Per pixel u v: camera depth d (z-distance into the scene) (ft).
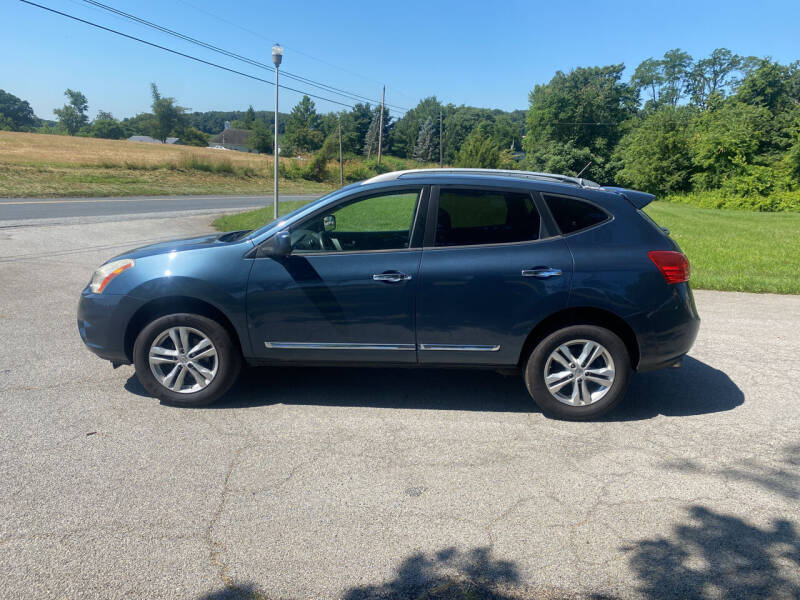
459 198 14.24
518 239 14.08
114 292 14.35
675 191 211.00
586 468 11.88
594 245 14.01
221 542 9.26
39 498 10.36
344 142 339.57
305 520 9.92
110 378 16.42
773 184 179.93
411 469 11.74
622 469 11.85
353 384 16.53
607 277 13.76
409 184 14.40
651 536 9.59
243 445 12.64
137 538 9.30
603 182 259.19
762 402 15.62
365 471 11.62
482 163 252.62
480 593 8.22
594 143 266.98
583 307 13.98
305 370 17.66
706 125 207.62
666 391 16.44
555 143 259.19
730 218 107.55
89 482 10.95
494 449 12.69
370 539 9.43
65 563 8.66
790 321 24.45
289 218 14.64
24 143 206.80
